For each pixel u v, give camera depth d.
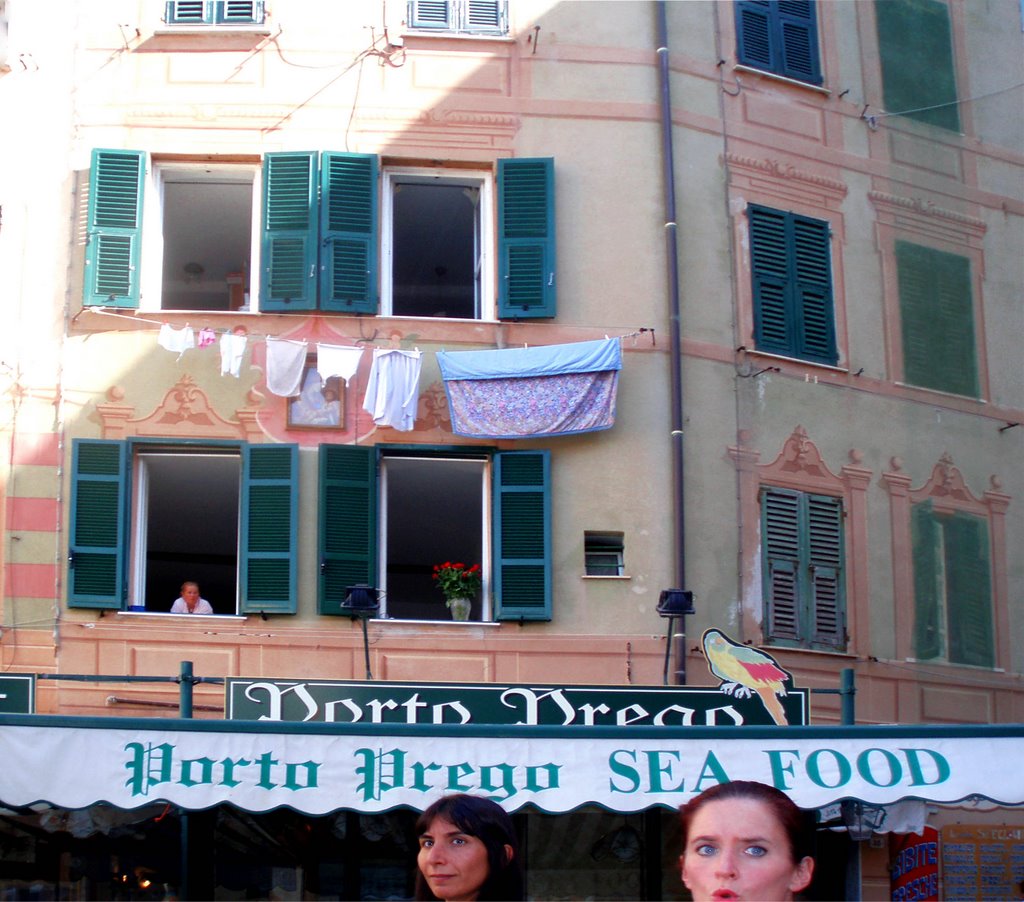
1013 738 13.54
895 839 17.84
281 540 17.56
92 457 17.61
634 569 18.00
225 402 17.97
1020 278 21.56
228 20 19.19
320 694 15.71
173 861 16.22
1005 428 20.80
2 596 17.19
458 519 19.34
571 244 18.94
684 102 19.67
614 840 17.00
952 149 21.47
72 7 19.08
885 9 21.48
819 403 19.48
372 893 16.53
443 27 19.44
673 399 18.47
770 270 19.64
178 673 17.20
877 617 19.14
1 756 12.88
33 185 18.44
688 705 16.06
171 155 18.80
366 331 18.39
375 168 18.80
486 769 13.03
